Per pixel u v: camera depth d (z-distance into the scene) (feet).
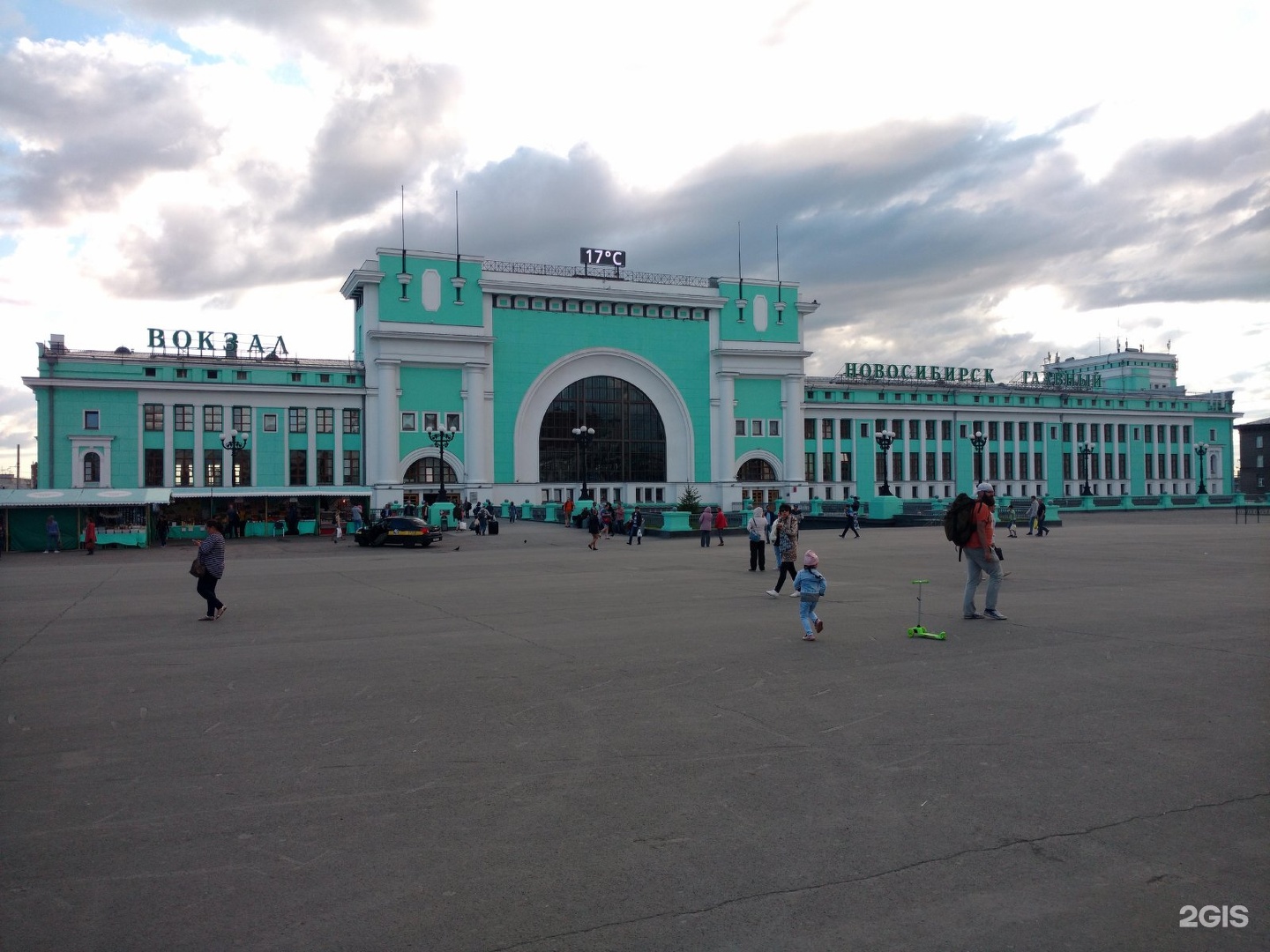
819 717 27.30
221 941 14.51
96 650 41.37
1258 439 386.93
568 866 17.03
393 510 175.63
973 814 19.24
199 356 213.46
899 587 62.69
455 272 228.22
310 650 40.68
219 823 19.36
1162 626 43.34
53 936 14.69
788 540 58.03
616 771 22.45
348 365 222.48
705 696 30.19
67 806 20.52
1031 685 31.04
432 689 31.99
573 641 41.93
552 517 195.52
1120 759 22.75
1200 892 15.76
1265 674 32.40
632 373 250.57
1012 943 14.20
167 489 149.38
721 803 20.15
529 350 237.25
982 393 302.25
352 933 14.70
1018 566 76.54
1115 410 319.06
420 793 21.07
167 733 26.68
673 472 253.85
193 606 58.59
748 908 15.37
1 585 75.31
